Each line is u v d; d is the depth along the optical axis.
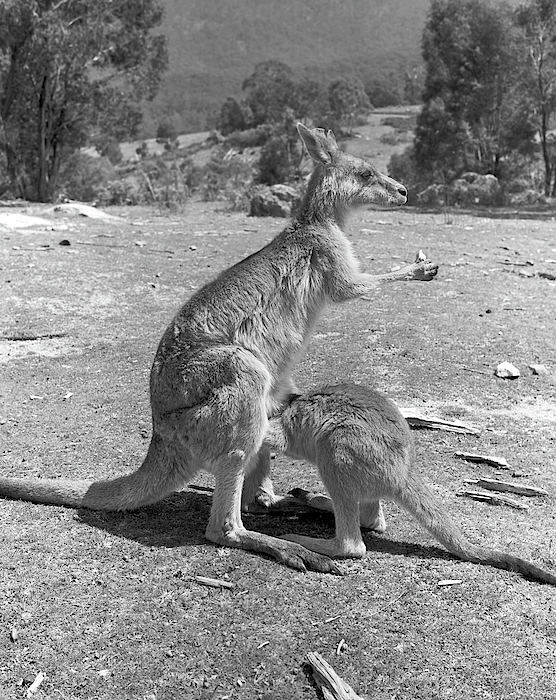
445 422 6.30
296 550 4.33
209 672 3.52
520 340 8.49
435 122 35.25
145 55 33.19
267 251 4.96
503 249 14.26
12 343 8.55
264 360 4.80
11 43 27.67
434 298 10.26
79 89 30.56
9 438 6.16
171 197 25.83
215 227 16.53
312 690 3.41
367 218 19.81
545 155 35.78
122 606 3.96
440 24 35.09
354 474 4.27
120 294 10.41
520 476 5.49
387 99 126.69
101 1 30.22
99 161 58.34
